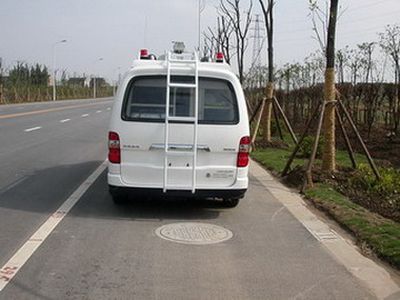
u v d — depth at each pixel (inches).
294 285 189.0
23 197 327.3
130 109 277.1
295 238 251.3
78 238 238.5
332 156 401.4
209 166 280.7
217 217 289.3
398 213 303.4
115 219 276.4
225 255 220.8
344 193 354.0
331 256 224.5
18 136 712.4
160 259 212.2
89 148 607.2
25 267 198.2
